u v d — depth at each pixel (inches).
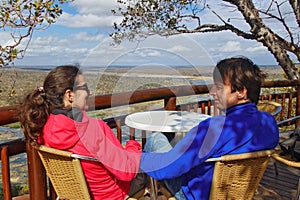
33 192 76.5
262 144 53.9
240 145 52.8
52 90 54.4
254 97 55.8
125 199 63.3
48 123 55.6
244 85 53.9
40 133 56.8
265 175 121.3
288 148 82.7
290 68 269.0
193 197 58.1
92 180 58.7
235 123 53.3
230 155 52.0
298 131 84.1
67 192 60.9
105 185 59.9
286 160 77.5
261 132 54.3
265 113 57.9
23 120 55.9
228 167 54.0
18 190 138.5
